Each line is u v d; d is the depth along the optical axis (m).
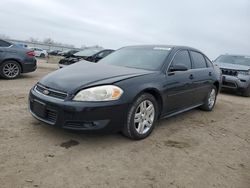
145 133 3.93
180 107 4.84
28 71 8.93
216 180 2.95
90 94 3.34
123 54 5.04
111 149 3.46
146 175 2.90
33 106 3.77
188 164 3.26
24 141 3.46
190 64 5.17
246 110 6.88
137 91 3.62
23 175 2.68
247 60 10.41
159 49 4.87
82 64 4.54
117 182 2.71
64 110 3.32
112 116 3.41
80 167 2.94
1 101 5.36
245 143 4.25
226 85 9.66
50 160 3.03
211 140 4.21
